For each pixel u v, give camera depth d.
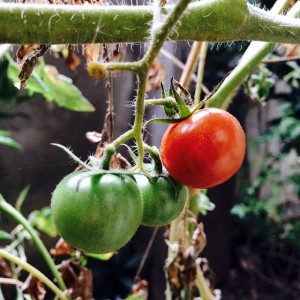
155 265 0.57
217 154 0.13
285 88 0.58
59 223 0.12
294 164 0.63
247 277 0.65
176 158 0.13
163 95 0.14
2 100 0.49
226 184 0.63
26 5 0.11
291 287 0.64
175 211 0.14
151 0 0.19
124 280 0.58
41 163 0.54
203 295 0.23
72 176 0.12
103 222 0.11
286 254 0.67
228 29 0.13
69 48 0.23
